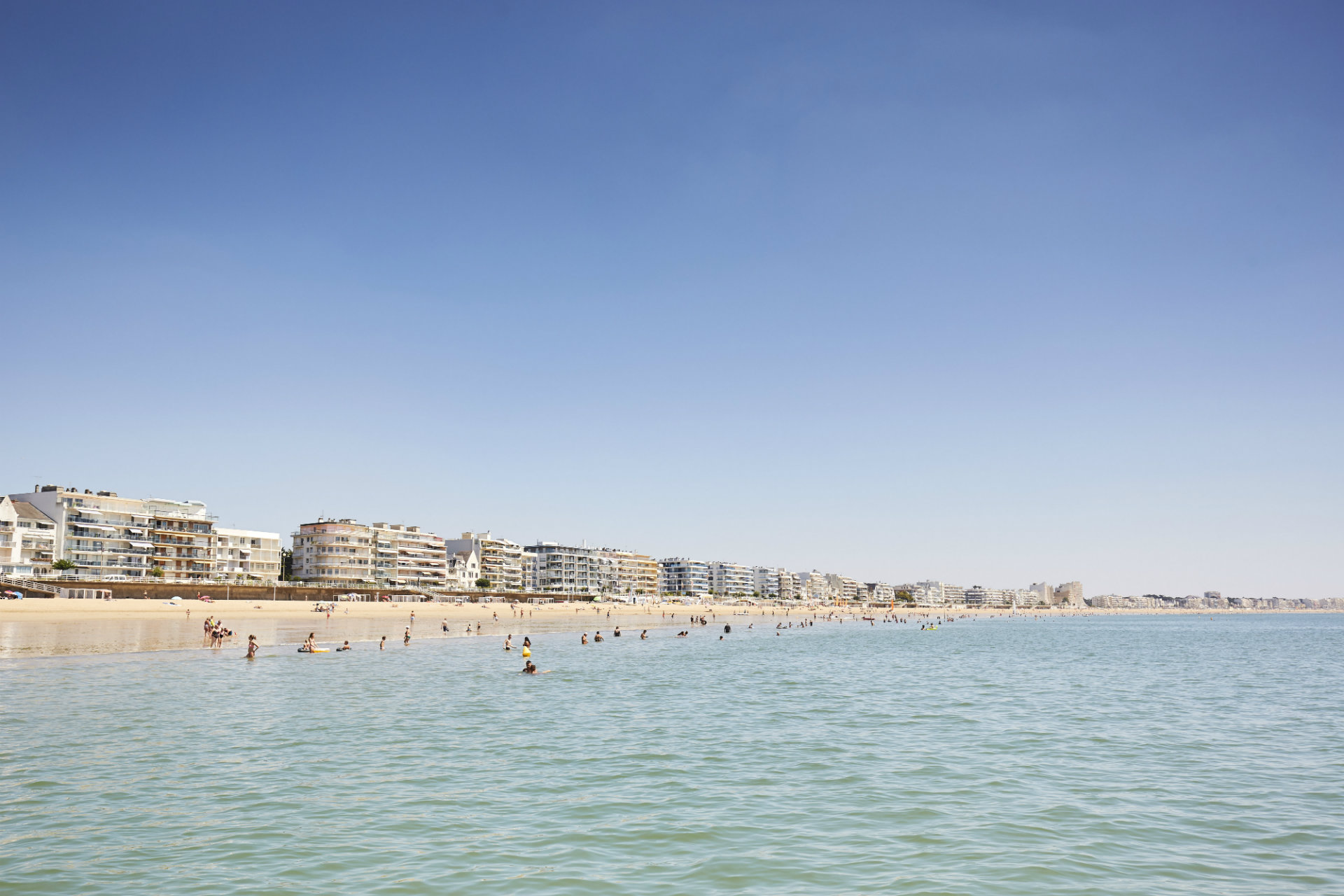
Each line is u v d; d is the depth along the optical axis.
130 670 59.03
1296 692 54.19
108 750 31.53
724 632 147.75
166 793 25.19
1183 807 24.25
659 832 21.77
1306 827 22.28
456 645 93.38
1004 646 115.06
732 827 22.23
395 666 66.81
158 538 167.62
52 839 20.70
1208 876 18.59
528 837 21.23
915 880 18.31
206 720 38.44
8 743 32.50
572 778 27.78
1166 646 117.06
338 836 21.17
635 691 53.19
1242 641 133.50
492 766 29.56
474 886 17.83
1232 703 48.38
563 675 63.34
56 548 152.12
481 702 46.66
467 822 22.47
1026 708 45.88
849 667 74.75
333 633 107.62
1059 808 24.16
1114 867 19.19
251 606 138.00
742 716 42.09
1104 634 168.75
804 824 22.50
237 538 187.38
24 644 76.50
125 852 19.80
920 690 55.34
